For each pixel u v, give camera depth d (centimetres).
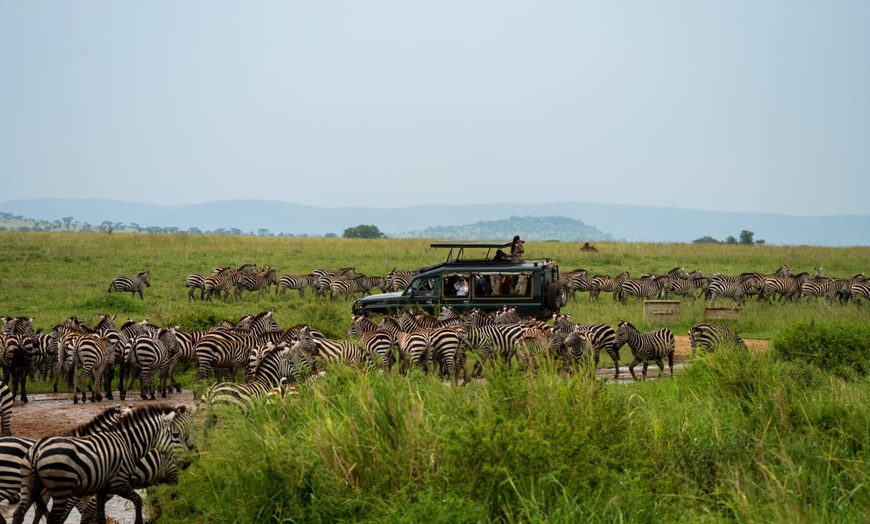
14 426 4694
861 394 4197
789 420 3631
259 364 4838
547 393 3312
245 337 5894
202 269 13788
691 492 2914
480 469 2794
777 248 19175
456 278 8031
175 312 9312
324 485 2931
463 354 5919
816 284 11188
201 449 3416
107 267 13412
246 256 15962
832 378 4578
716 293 11219
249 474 3011
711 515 2678
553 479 2661
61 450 2908
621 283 11525
